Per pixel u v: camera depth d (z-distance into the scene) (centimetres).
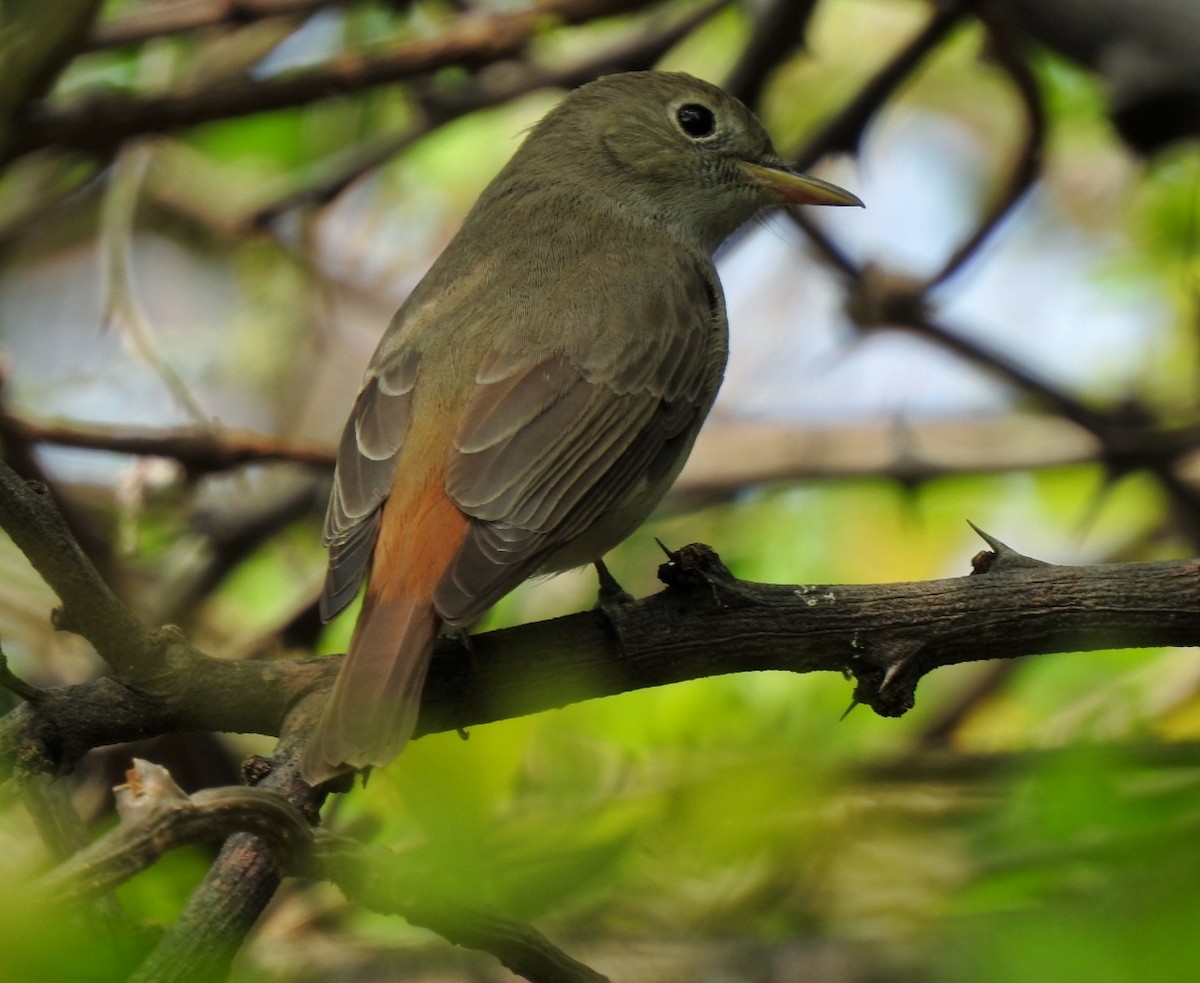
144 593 1238
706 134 1123
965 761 906
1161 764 752
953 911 756
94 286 1541
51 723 727
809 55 1199
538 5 1180
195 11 1250
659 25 1393
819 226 1377
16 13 924
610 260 992
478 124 1588
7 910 486
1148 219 1464
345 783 757
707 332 995
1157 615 776
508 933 611
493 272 980
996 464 1317
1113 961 557
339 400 1481
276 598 1408
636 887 851
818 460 1359
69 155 1281
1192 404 1423
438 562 795
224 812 573
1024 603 782
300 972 834
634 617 804
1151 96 1032
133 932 659
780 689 1126
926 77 1688
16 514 680
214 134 1482
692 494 1369
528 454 865
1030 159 1264
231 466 1098
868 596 794
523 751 888
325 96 1156
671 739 1034
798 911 849
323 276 1441
